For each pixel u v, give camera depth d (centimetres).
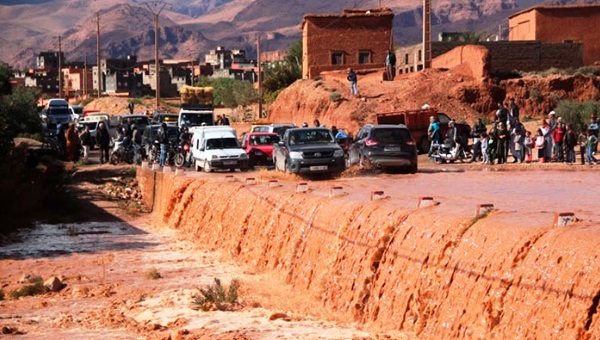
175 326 2430
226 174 6034
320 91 9538
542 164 5388
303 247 3194
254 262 3706
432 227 2327
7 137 5425
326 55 11244
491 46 10575
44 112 11288
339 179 4928
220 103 17650
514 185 3994
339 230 2875
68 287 3366
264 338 2105
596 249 1708
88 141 7956
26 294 3278
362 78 10262
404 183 4375
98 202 5912
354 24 11256
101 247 4406
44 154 7031
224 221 4353
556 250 1805
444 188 3912
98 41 18088
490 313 1891
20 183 5272
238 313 2566
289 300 2859
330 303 2731
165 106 16150
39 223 5212
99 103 16812
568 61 10600
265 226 3753
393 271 2409
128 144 7662
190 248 4331
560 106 7975
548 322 1723
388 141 5278
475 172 5209
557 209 2669
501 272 1920
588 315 1633
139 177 6562
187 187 5288
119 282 3447
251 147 6888
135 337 2300
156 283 3394
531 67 10600
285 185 4422
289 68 14700
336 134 6594
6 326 2556
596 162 5403
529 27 11944
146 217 5575
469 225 2205
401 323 2252
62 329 2536
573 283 1697
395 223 2555
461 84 9038
